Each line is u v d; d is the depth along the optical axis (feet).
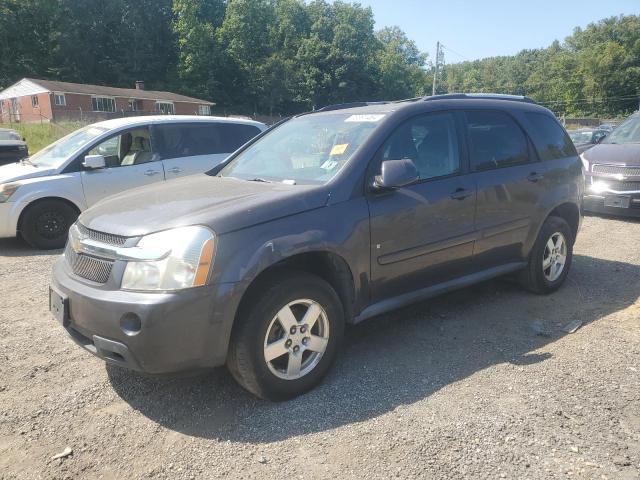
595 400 10.71
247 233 10.18
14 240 26.71
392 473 8.64
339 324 11.53
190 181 13.61
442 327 14.55
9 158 53.21
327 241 11.07
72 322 10.46
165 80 237.66
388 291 12.73
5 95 183.83
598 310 15.70
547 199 16.20
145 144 26.48
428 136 13.74
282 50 247.29
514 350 13.08
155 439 9.71
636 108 257.14
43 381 11.82
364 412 10.41
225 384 11.59
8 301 17.06
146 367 9.56
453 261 13.94
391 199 12.37
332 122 14.23
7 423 10.21
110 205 11.80
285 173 13.16
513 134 15.96
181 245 9.67
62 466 8.98
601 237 25.39
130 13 232.94
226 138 28.71
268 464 8.95
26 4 215.10
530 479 8.47
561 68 282.56
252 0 241.35
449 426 9.87
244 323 10.09
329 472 8.70
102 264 10.19
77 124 138.10
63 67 221.66
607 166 28.89
